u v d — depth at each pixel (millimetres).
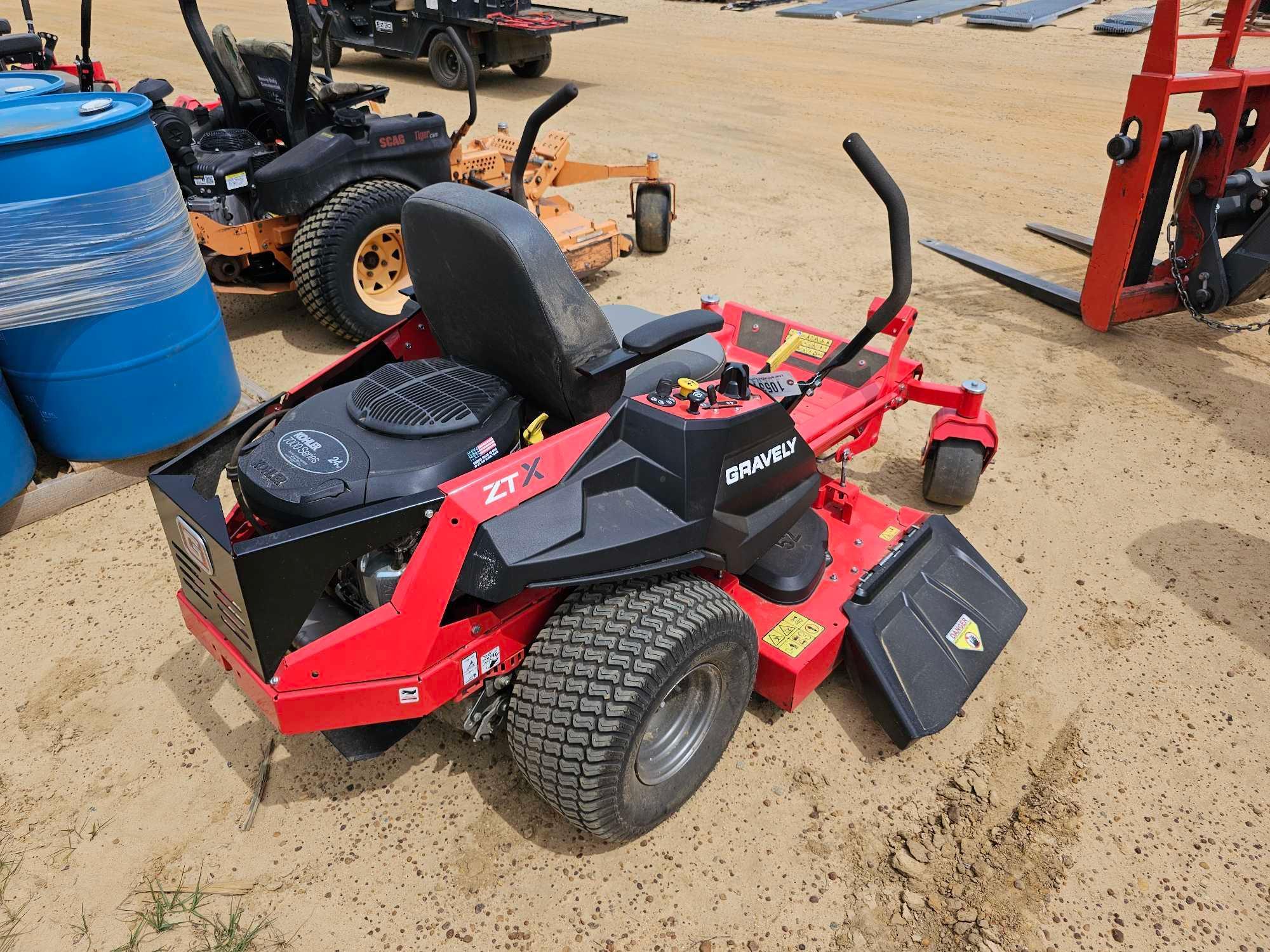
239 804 2764
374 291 5465
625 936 2424
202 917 2447
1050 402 5062
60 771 2852
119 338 3787
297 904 2484
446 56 11922
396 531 2172
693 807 2779
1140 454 4605
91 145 3432
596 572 2283
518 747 2324
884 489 4281
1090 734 3064
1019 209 8039
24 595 3562
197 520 2113
